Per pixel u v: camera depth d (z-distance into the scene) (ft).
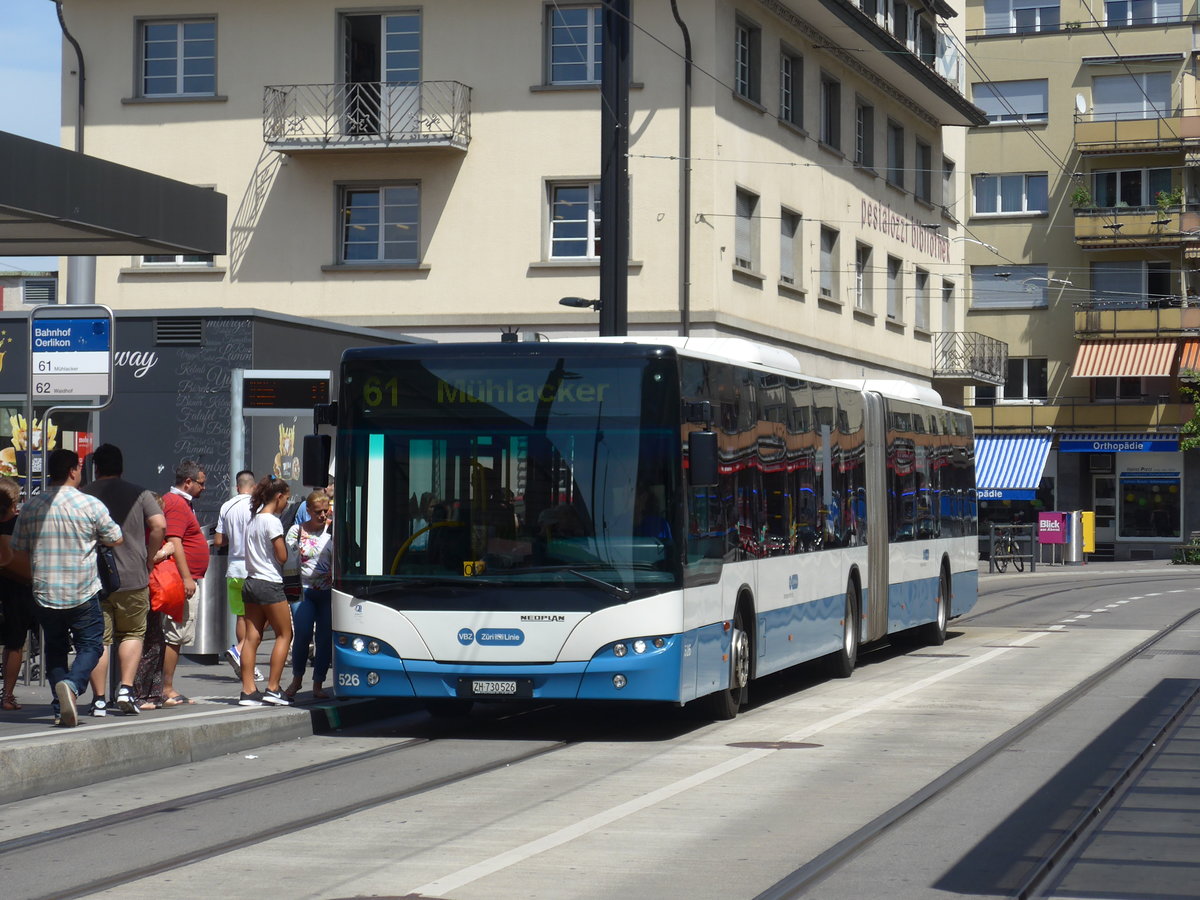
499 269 109.19
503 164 109.40
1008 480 183.21
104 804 33.78
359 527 44.42
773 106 114.93
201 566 49.65
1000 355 169.27
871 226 135.03
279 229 111.75
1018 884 26.03
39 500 39.32
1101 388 189.16
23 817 32.32
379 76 111.45
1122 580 140.67
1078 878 26.66
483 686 43.16
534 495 43.57
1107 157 189.67
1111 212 186.60
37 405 67.36
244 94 112.27
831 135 127.75
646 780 36.68
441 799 34.14
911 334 146.30
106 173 45.16
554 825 31.01
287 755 41.19
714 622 46.16
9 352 66.85
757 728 46.16
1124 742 42.68
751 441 50.44
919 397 75.05
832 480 60.08
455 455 44.06
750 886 25.81
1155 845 29.43
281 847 28.99
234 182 112.37
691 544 44.14
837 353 126.93
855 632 62.75
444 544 43.80
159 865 27.53
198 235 49.34
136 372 70.33
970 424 86.22
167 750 39.22
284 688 51.85
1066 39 191.11
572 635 42.86
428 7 110.32
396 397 44.55
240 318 69.46
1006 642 76.89
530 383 43.96
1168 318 183.93
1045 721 47.16
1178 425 182.60
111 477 42.01
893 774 37.37
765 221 113.29
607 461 43.45
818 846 29.01
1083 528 172.24
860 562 63.46
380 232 111.65
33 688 48.57
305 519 58.54
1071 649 72.23
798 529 55.42
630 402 43.57
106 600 41.78
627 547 43.16
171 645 46.01
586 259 108.27
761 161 112.78
